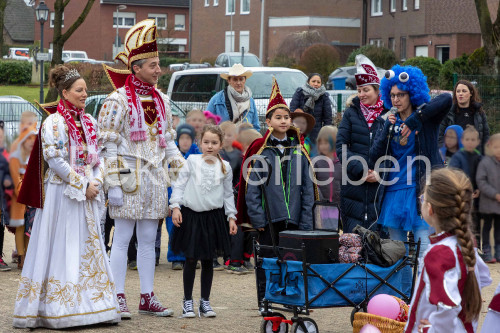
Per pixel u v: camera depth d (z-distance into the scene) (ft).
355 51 122.11
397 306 18.54
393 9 145.89
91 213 21.35
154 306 22.53
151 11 225.76
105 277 21.25
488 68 72.18
